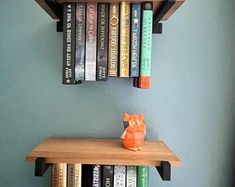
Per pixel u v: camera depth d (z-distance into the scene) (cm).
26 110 86
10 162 87
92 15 70
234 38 86
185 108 87
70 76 70
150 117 86
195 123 87
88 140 84
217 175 87
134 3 69
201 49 86
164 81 86
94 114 86
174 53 86
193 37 86
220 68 86
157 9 73
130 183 74
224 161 87
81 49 70
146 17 69
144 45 70
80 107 86
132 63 70
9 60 86
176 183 87
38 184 87
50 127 87
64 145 78
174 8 70
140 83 71
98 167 74
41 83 86
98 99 86
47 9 70
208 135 87
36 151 71
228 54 86
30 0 85
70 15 69
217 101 87
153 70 86
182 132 87
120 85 86
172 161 66
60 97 86
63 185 73
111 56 71
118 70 71
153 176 86
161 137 87
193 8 86
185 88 86
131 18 70
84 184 75
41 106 86
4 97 86
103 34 70
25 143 87
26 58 86
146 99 86
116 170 74
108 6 70
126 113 82
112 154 70
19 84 86
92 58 70
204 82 86
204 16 86
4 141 86
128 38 70
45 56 86
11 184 87
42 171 65
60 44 85
